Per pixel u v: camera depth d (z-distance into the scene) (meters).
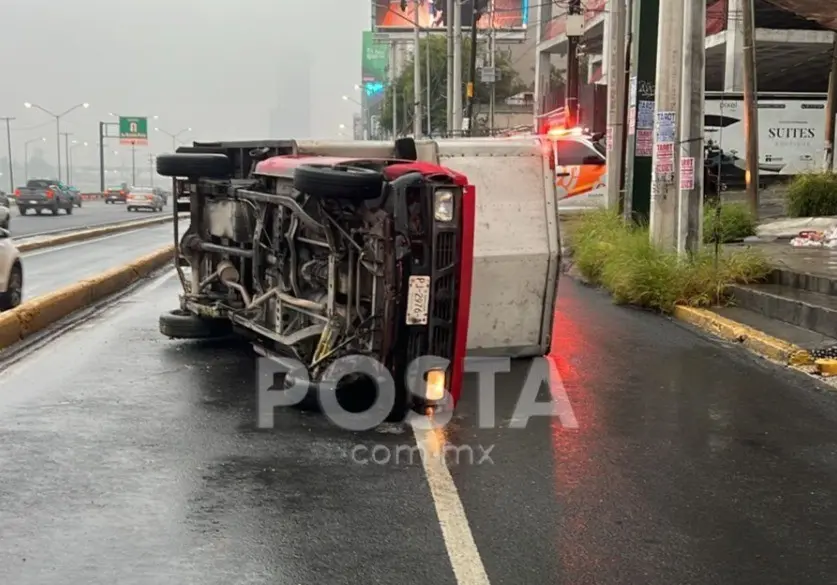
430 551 4.32
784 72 38.94
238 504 4.88
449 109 44.59
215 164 8.51
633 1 15.80
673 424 6.53
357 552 4.29
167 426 6.29
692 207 12.25
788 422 6.59
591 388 7.54
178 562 4.17
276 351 7.48
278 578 4.02
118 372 7.91
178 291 13.73
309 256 6.80
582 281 14.94
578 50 37.62
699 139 12.16
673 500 5.03
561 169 24.22
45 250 21.11
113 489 5.08
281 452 5.76
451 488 5.16
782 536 4.55
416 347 6.04
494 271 7.97
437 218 5.92
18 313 9.45
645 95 15.70
